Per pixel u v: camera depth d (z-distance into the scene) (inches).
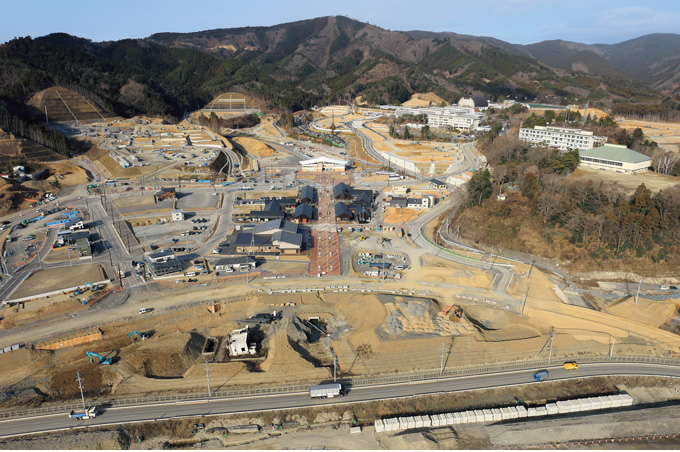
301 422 2930.6
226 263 4879.4
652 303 4308.6
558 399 3186.5
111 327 3816.4
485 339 3688.5
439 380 3289.9
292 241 5324.8
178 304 4165.8
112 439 2721.5
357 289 4490.7
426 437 2797.7
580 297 4520.2
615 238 5024.6
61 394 3110.2
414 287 4549.7
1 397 3058.6
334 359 3319.4
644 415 3016.7
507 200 5969.5
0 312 3993.6
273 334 3698.3
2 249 5344.5
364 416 2997.0
